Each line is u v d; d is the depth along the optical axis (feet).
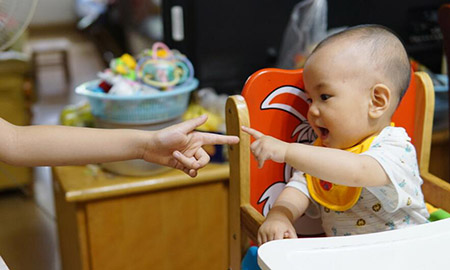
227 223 5.57
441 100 6.06
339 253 2.23
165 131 2.65
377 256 2.23
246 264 3.40
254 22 6.37
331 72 2.85
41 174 9.80
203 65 6.29
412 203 2.91
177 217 5.35
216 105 5.80
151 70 5.01
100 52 20.01
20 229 7.75
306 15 6.18
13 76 8.12
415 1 6.85
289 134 3.45
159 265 5.43
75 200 4.80
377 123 2.97
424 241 2.33
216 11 6.16
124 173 5.11
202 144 2.73
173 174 5.18
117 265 5.24
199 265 5.60
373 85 2.85
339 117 2.89
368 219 3.08
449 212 3.59
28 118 8.52
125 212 5.12
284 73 3.34
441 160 5.94
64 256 6.20
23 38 10.50
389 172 2.75
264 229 2.93
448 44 5.03
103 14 19.25
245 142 3.23
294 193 3.21
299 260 2.18
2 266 2.37
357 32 2.92
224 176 5.30
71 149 2.58
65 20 27.20
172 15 6.06
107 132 2.65
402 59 2.93
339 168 2.68
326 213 3.23
